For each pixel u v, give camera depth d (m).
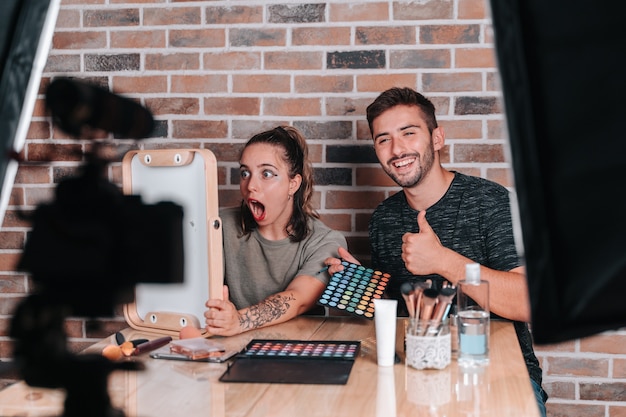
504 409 1.11
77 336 2.31
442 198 2.03
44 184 2.34
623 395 2.19
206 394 1.18
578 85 0.36
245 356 1.39
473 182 2.03
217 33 2.32
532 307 0.37
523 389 1.21
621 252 0.36
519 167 0.37
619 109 0.36
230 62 2.32
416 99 2.00
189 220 1.61
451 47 2.23
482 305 1.38
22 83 0.41
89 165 0.55
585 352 2.20
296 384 1.24
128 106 0.54
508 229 1.95
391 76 2.26
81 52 2.37
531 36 0.36
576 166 0.36
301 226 2.03
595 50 0.36
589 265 0.36
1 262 2.39
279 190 1.96
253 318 1.68
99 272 0.54
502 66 0.37
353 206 2.30
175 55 2.34
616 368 2.19
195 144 2.35
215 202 1.60
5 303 2.39
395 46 2.25
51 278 0.54
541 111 0.36
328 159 2.30
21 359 0.55
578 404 2.21
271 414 1.09
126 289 0.55
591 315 0.37
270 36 2.30
